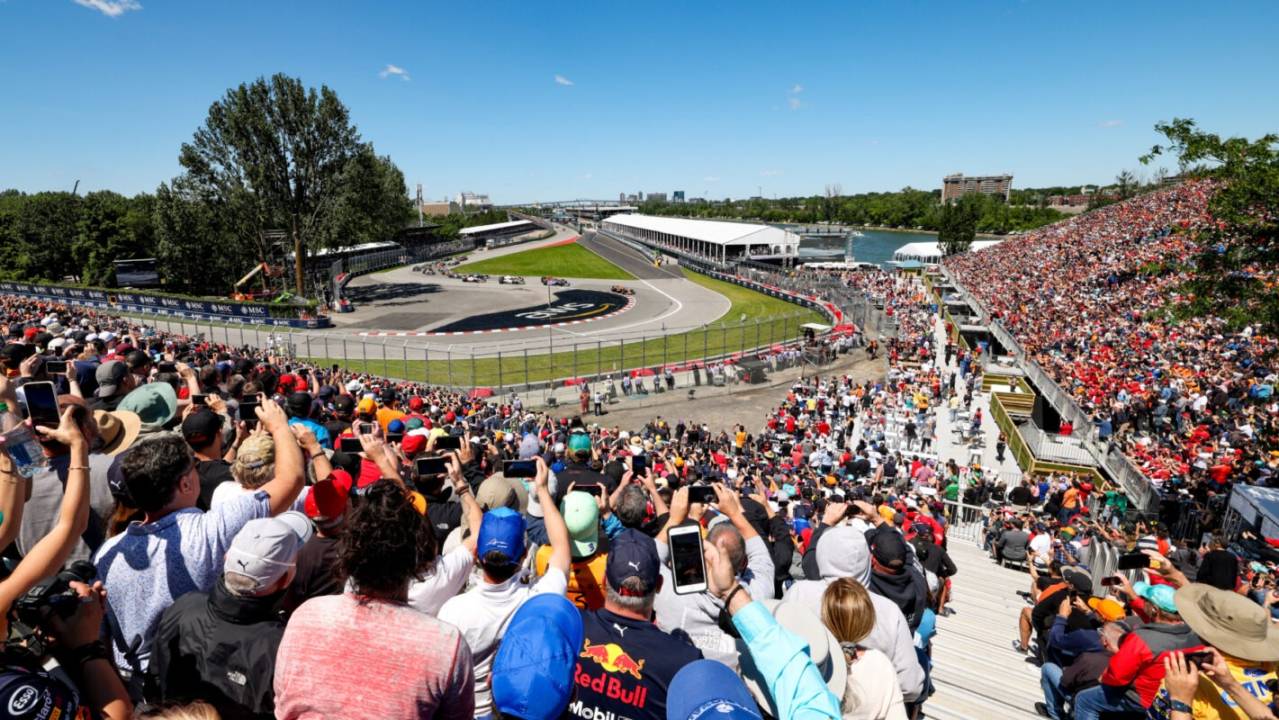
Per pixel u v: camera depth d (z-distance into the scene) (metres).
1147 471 20.02
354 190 63.44
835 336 46.31
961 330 45.22
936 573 8.13
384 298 69.00
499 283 80.19
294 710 2.34
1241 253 16.20
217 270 69.44
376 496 2.51
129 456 3.13
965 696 6.87
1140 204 67.50
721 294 71.06
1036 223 152.50
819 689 2.41
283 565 2.71
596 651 2.64
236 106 58.00
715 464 19.62
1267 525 13.26
